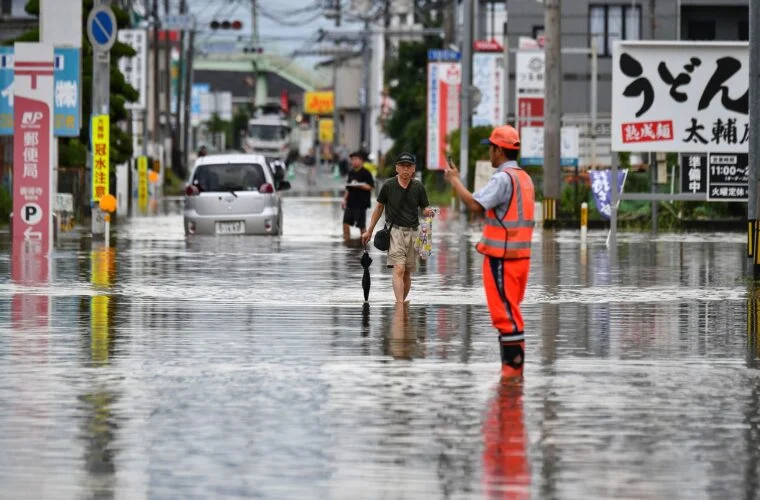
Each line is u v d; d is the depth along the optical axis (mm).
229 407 26906
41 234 72688
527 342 36531
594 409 26797
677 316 42531
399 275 45438
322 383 29688
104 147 78625
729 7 154375
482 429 24859
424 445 23531
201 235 82000
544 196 99875
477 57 136875
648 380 30281
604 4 153000
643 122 71125
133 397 27969
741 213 101125
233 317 41562
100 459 22484
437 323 40219
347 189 80688
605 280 55219
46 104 71500
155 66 182000
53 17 79000
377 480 21125
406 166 45125
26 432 24531
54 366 31938
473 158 131125
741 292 50281
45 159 72125
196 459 22484
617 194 69812
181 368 31688
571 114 154000
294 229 92562
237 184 82250
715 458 22703
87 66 99812
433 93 144625
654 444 23703
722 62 71312
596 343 36312
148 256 66625
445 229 95188
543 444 23656
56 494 20312
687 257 68250
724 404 27422
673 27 152625
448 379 30234
